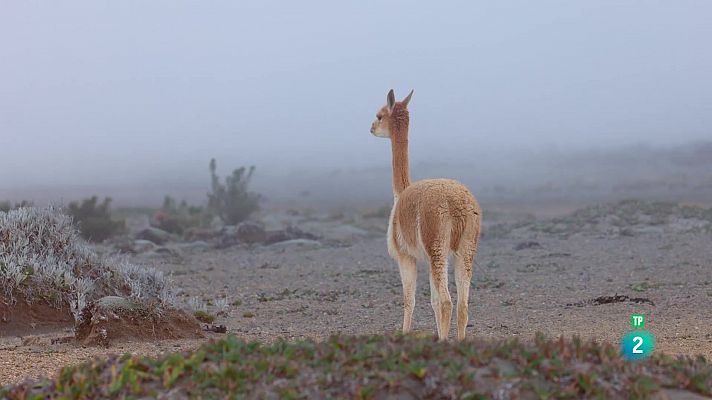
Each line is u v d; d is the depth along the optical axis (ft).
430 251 121.49
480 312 182.39
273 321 174.81
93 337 140.15
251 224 400.47
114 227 435.94
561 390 78.48
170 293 177.78
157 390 82.48
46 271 163.73
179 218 502.79
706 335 143.13
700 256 275.80
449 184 125.08
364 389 77.46
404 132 147.95
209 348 90.79
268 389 80.38
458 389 77.56
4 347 139.64
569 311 178.09
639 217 430.20
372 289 223.30
